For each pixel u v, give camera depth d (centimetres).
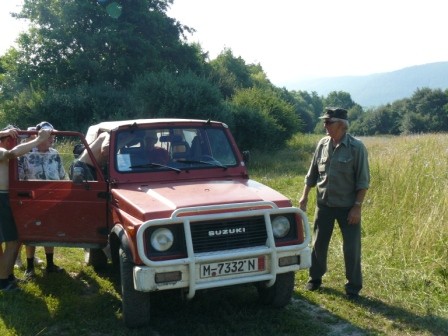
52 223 546
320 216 563
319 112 14012
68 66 3288
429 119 8369
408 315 514
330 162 545
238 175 573
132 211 460
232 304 537
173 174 546
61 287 589
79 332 480
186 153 571
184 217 436
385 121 8950
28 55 3338
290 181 1404
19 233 554
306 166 1920
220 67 4144
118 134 557
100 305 534
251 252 449
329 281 611
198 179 552
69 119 2684
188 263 430
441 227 678
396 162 1031
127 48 3216
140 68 3189
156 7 3572
